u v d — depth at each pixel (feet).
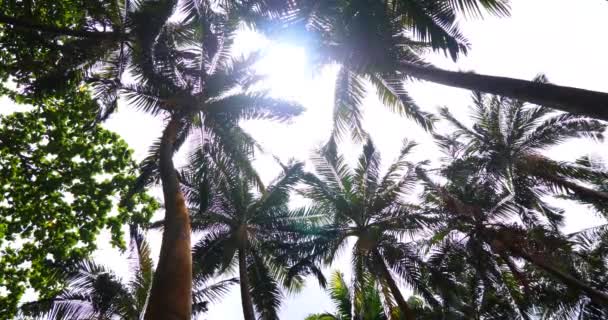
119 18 39.52
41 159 44.80
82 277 41.06
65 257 43.68
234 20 39.09
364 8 30.96
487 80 23.36
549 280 55.57
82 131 45.21
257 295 52.16
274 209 54.75
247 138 43.75
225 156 42.42
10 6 39.78
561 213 60.18
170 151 32.94
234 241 51.03
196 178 42.47
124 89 35.55
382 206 53.26
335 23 31.32
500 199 57.21
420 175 54.65
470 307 56.29
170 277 18.38
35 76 40.88
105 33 37.19
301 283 58.54
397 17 32.76
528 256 50.11
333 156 54.29
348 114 48.83
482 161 59.62
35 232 43.57
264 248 56.54
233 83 40.37
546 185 58.34
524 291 53.62
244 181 52.03
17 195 43.39
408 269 49.96
